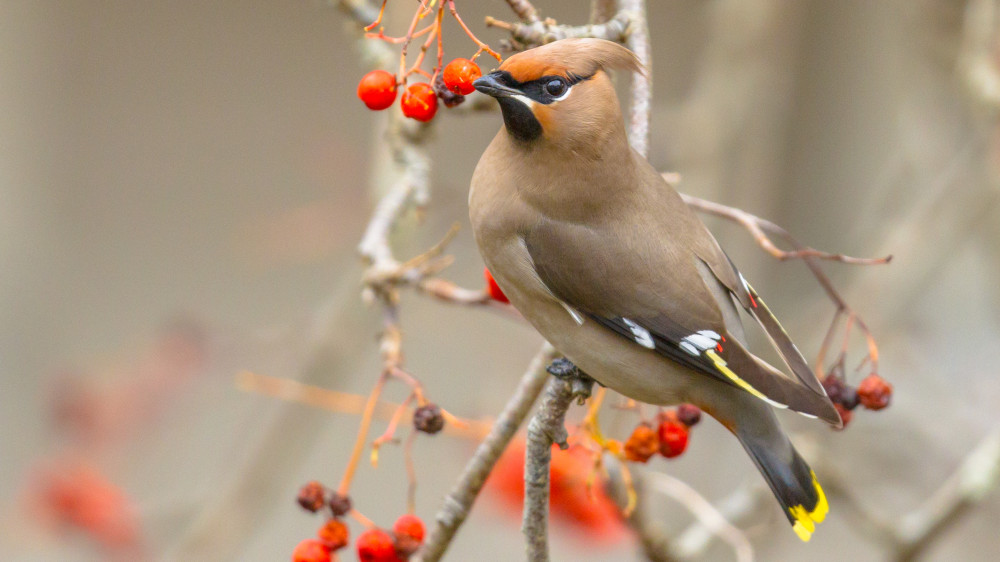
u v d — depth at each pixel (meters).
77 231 15.70
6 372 14.84
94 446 10.77
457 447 9.67
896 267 11.32
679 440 6.75
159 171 15.96
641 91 7.16
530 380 6.41
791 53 12.63
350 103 16.12
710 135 11.72
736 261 12.05
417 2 8.56
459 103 5.94
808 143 13.68
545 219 6.88
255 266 14.71
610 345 7.00
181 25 16.09
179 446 12.64
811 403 6.61
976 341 11.70
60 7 15.61
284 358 10.87
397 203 7.77
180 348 11.01
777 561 12.50
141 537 10.14
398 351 6.89
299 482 14.71
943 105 11.45
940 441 10.62
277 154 15.89
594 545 8.43
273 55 16.16
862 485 10.48
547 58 6.50
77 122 15.78
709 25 12.57
